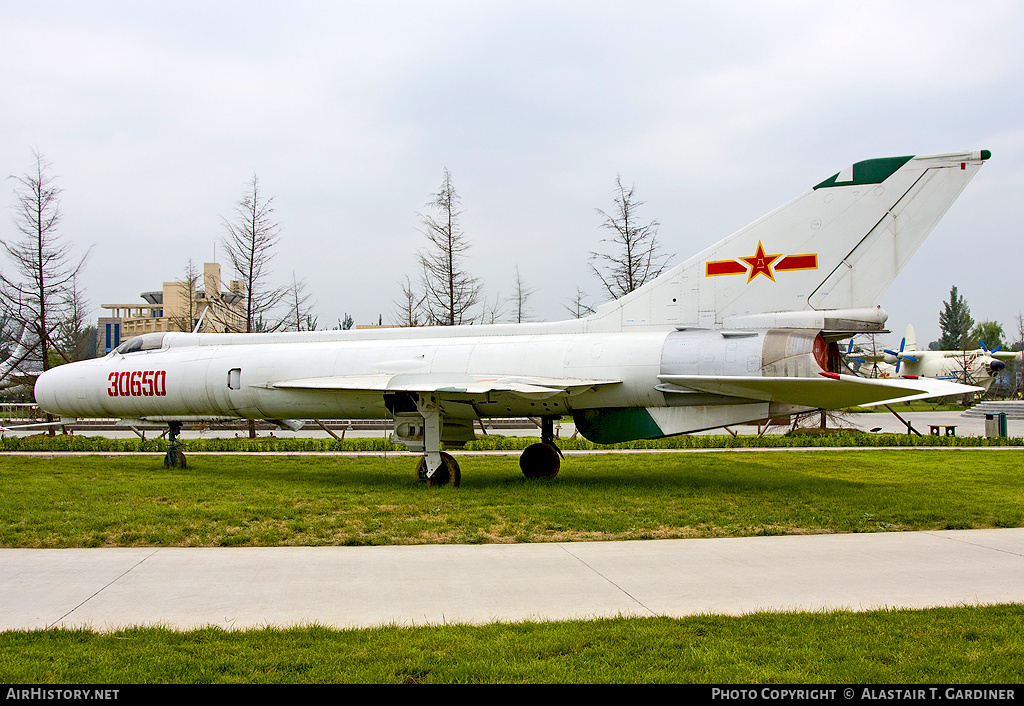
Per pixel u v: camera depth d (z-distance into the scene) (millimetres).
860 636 5375
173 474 15391
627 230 26750
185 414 16266
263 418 15961
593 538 8922
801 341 11898
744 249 12859
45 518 9758
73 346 33688
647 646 5191
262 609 6109
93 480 14086
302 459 18438
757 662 4945
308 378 14844
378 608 6129
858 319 12070
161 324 62625
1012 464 16484
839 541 8750
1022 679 4652
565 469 16172
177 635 5387
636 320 13625
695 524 9664
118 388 16469
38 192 24734
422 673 4777
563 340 13703
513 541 8781
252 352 15633
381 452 20266
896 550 8258
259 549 8359
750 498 11664
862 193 12148
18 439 21531
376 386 13086
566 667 4840
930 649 5129
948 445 21312
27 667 4801
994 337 93125
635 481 13969
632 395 12977
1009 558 7875
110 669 4801
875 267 12078
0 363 28469
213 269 47875
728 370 12117
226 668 4828
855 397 11719
